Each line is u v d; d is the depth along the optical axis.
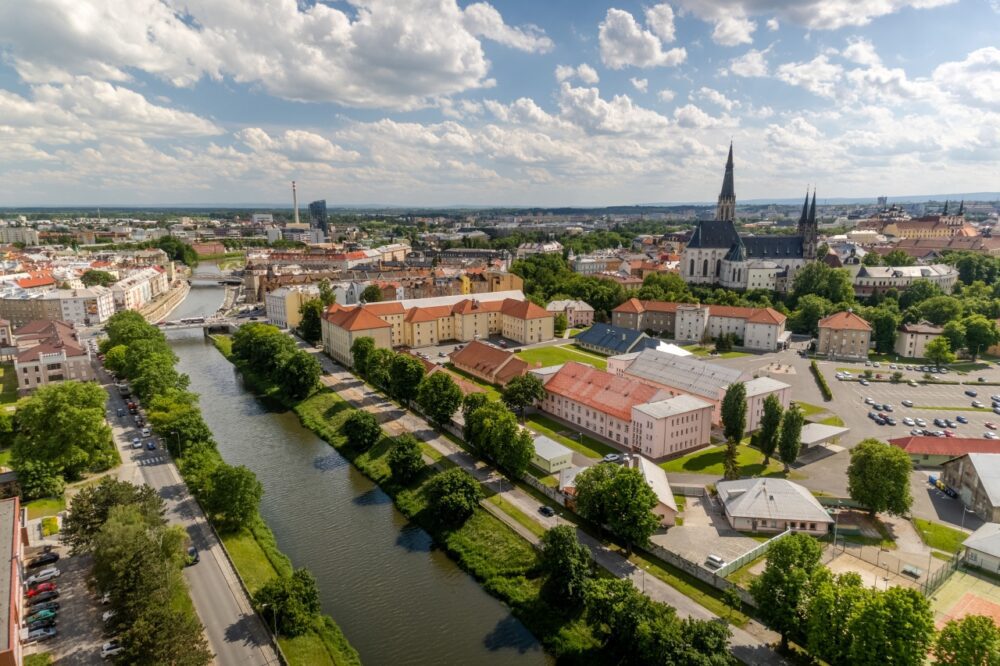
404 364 191.12
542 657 91.25
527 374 185.38
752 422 173.00
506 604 102.94
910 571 104.19
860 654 75.12
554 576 100.00
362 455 159.38
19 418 149.38
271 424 188.12
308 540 121.75
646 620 85.19
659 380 190.00
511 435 137.88
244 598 99.94
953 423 177.75
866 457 120.88
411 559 115.81
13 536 99.50
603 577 103.25
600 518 114.56
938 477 141.00
